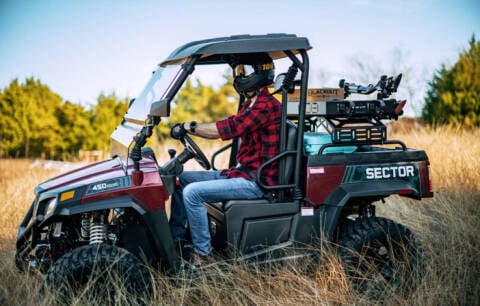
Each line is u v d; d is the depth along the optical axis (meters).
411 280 3.03
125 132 3.04
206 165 3.02
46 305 2.49
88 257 2.58
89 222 2.84
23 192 5.65
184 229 3.17
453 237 3.62
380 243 3.07
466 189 4.79
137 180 2.70
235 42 2.79
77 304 2.47
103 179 2.72
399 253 3.11
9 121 20.38
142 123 2.80
